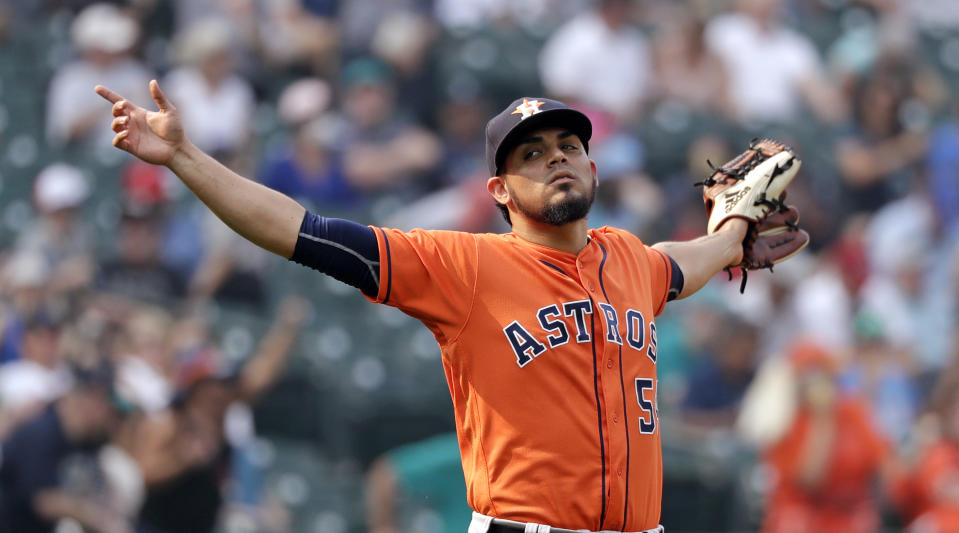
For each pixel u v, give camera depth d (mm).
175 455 26359
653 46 42812
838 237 39625
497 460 12312
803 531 28859
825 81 46156
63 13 43688
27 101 41031
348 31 41281
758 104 43062
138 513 26172
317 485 31594
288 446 32875
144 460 26297
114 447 26438
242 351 31812
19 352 28609
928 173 40219
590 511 12078
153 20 42656
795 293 35531
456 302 12453
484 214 35656
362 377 33375
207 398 26891
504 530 12227
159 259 33312
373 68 38438
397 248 12453
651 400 12805
